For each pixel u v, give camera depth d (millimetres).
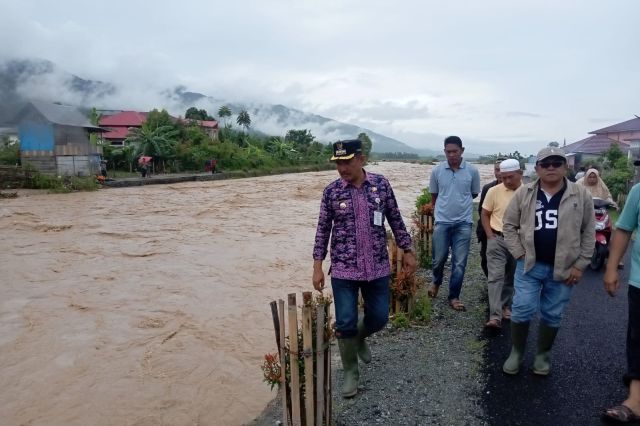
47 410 5055
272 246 13633
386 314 3645
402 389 3865
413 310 5363
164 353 6422
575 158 23312
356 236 3436
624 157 18188
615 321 5156
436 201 5758
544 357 3916
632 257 3309
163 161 47094
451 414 3469
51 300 8859
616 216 11102
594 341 4617
